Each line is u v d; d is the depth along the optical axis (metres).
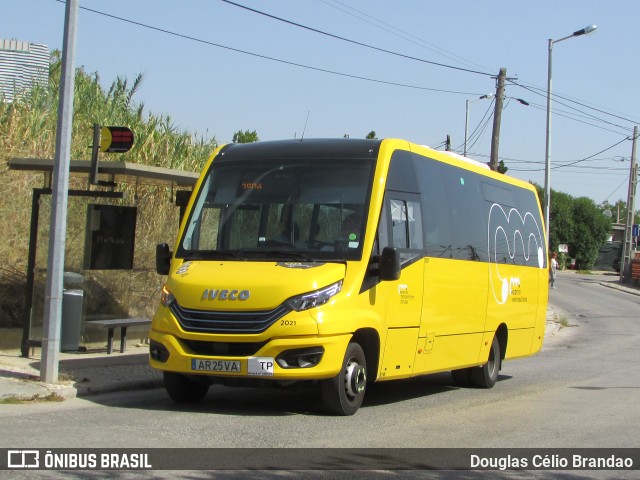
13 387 10.89
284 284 9.77
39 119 19.12
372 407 11.59
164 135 22.78
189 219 11.05
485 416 11.13
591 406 12.34
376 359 10.73
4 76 21.89
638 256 67.50
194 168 22.84
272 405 11.25
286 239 10.54
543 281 17.23
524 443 9.30
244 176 11.12
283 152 11.23
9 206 16.19
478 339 13.86
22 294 15.90
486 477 7.72
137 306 17.17
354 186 10.77
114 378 12.21
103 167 13.33
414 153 12.01
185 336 9.91
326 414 10.57
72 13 11.24
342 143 11.24
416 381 15.38
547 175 37.06
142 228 17.78
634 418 11.29
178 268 10.56
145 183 15.95
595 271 85.31
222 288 9.88
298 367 9.67
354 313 10.06
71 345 14.75
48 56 24.23
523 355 16.25
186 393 10.93
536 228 17.11
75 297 14.73
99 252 14.84
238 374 9.70
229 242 10.69
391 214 11.03
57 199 11.20
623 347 24.16
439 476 7.64
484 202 14.42
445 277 12.52
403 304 11.19
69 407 10.32
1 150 17.39
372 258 10.47
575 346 24.48
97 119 21.92
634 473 8.13
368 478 7.39
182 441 8.51
